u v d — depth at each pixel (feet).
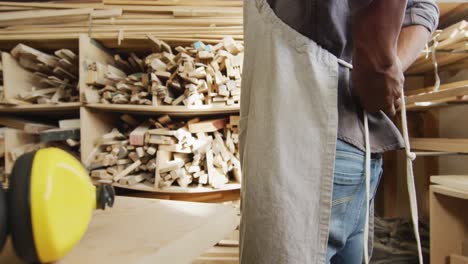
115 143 5.73
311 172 1.50
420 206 6.64
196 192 5.55
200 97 5.43
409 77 6.95
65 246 1.06
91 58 5.61
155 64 5.41
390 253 5.02
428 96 4.13
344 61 1.67
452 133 6.20
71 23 5.67
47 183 0.99
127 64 6.45
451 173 6.21
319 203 1.50
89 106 5.49
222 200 5.93
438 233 3.94
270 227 1.45
